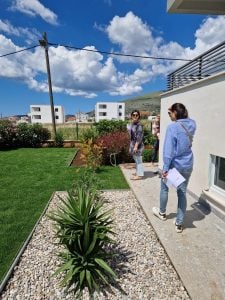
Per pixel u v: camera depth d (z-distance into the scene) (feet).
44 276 8.18
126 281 7.90
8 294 7.41
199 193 14.25
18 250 9.69
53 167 25.66
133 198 15.80
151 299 7.14
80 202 7.86
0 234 11.00
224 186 12.44
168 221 11.75
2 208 14.10
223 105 11.55
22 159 31.01
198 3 19.26
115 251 9.59
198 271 8.11
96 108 261.85
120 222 12.25
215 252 9.17
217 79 12.00
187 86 15.33
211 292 7.20
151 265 8.73
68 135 49.62
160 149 21.11
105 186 18.38
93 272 7.95
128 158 27.68
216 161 12.94
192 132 10.06
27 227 11.69
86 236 7.36
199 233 10.56
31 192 17.07
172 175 9.99
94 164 23.66
